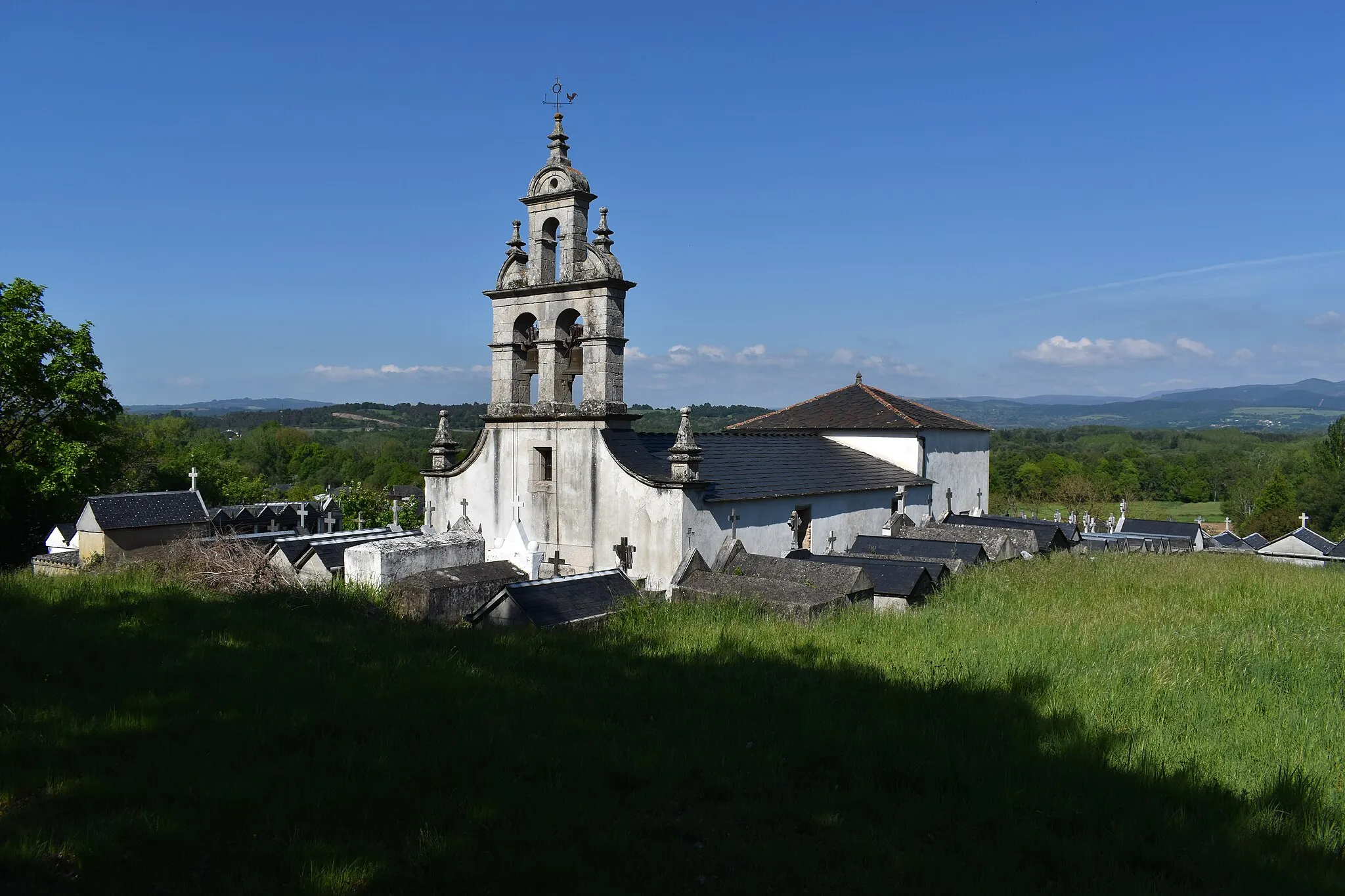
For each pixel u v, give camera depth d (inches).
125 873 237.0
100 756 318.3
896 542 1052.5
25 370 1456.7
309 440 5674.2
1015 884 248.2
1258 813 298.5
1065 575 909.2
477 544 903.1
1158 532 2310.5
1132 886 250.1
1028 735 375.9
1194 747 360.2
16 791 284.4
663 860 257.4
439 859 248.2
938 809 298.8
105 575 705.6
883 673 490.0
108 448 1649.9
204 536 1328.7
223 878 234.2
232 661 459.8
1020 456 4699.8
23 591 612.7
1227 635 577.3
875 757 345.7
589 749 347.6
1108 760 347.3
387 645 530.6
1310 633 594.2
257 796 287.1
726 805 303.0
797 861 258.1
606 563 925.2
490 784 306.2
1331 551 2190.0
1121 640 566.6
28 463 1444.4
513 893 234.7
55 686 400.2
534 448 983.0
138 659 453.7
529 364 1016.9
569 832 272.8
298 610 645.9
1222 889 249.3
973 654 531.5
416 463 4224.9
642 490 898.7
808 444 1300.4
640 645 576.7
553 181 946.1
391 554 818.2
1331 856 271.3
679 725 386.9
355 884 236.2
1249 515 3612.2
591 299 928.9
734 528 949.2
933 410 1558.8
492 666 484.7
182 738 344.8
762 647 569.0
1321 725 389.1
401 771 314.3
